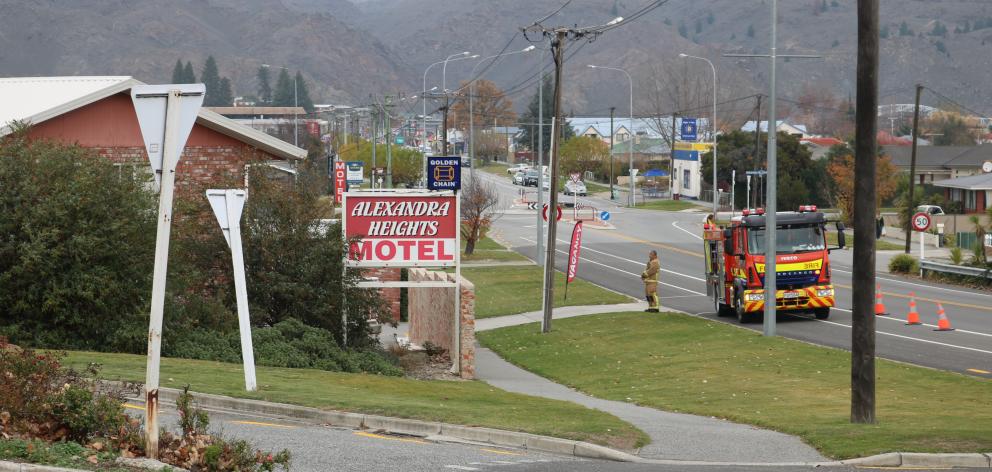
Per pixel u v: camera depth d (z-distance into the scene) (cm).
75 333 2467
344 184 8988
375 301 3216
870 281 1991
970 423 1959
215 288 2998
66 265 2441
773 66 3509
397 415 1862
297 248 3073
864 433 1820
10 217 2403
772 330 3494
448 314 3341
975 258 5659
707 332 3631
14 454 1213
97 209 2455
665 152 17425
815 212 3934
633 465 1563
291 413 1880
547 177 14888
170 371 2194
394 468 1448
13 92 3744
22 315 2448
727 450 1714
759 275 3819
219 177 3284
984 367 2794
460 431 1788
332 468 1427
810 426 1966
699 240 8319
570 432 1770
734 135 11775
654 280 4297
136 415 1695
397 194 3170
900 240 8444
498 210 11344
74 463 1209
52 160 2473
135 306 2511
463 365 3056
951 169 12575
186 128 1223
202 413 1352
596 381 2980
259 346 2683
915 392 2434
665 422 2111
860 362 1998
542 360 3466
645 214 10975
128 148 3481
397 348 3403
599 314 4372
